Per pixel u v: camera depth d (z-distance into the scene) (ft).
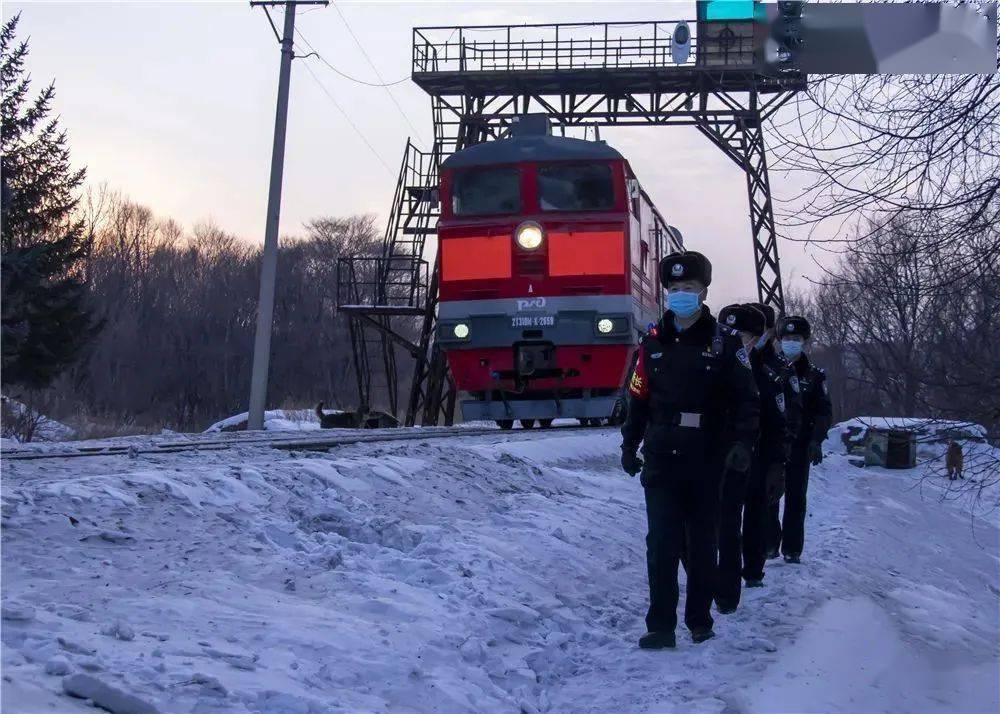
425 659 15.28
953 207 19.47
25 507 18.52
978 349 21.31
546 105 87.61
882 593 26.14
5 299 121.60
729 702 15.02
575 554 25.29
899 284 20.63
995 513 53.93
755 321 24.58
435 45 86.38
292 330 264.31
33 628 13.01
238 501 21.90
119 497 19.89
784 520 29.22
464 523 25.30
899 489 59.62
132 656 12.63
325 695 13.09
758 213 75.82
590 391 62.64
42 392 127.75
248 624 14.84
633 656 18.20
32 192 131.75
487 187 62.69
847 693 15.99
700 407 19.11
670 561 18.95
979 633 22.68
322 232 284.82
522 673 16.49
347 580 18.19
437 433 57.36
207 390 247.50
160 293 270.26
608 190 61.52
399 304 94.38
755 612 21.79
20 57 132.26
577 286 60.80
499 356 61.87
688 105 84.48
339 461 27.63
